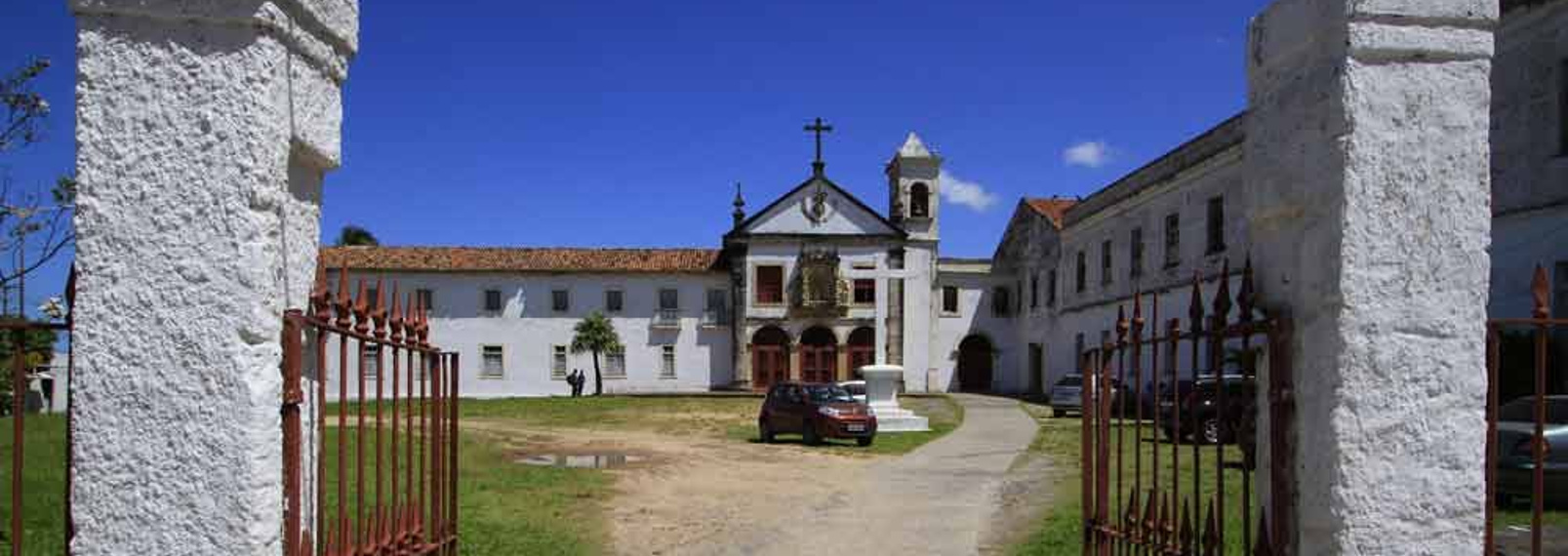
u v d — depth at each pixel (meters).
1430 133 3.37
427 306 49.16
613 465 18.23
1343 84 3.35
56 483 10.87
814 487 15.39
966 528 11.55
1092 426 5.21
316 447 3.76
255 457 3.24
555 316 50.12
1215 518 3.88
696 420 31.70
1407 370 3.34
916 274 31.69
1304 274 3.53
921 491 14.87
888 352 50.69
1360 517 3.32
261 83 3.27
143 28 3.25
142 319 3.21
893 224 51.25
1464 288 3.36
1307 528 3.46
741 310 50.50
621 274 50.62
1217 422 3.85
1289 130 3.66
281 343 3.45
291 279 3.60
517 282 50.03
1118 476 4.78
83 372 3.21
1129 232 37.34
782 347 50.88
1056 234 45.69
